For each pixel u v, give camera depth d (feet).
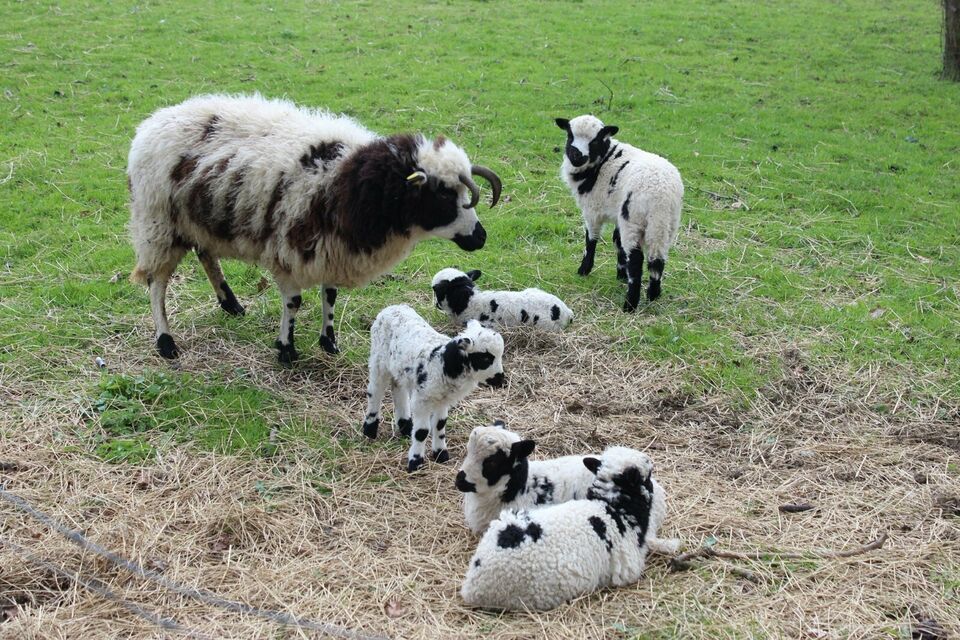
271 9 26.94
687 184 17.62
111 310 13.84
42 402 12.21
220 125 12.72
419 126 19.17
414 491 11.46
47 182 16.67
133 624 10.05
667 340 13.69
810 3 30.94
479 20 26.86
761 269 15.33
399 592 10.40
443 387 11.32
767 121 20.11
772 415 12.64
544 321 13.76
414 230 12.69
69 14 25.07
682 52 24.73
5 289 14.07
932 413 12.66
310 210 12.48
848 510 11.35
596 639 9.97
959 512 11.33
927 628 10.18
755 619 10.21
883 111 20.97
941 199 17.34
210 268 13.62
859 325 14.03
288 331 13.04
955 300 14.61
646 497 10.57
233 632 10.01
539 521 10.21
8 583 10.30
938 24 28.58
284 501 11.22
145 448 11.72
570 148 14.39
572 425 12.34
